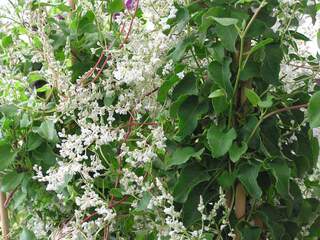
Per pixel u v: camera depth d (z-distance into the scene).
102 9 0.79
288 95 0.67
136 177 0.67
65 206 0.79
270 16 0.65
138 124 0.73
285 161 0.63
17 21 0.77
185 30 0.67
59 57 0.79
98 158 0.69
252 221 0.67
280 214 0.68
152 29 0.67
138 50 0.66
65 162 0.69
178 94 0.65
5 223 0.85
